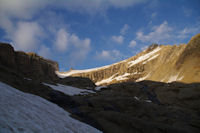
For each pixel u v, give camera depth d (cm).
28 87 2473
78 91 4306
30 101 1373
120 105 2478
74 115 1892
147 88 5303
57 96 2627
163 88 4844
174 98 4000
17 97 1245
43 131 752
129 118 1805
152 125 1681
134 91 4981
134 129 1645
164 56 15175
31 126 723
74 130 1162
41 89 2678
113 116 1862
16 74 2825
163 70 11094
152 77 12338
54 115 1330
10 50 4972
